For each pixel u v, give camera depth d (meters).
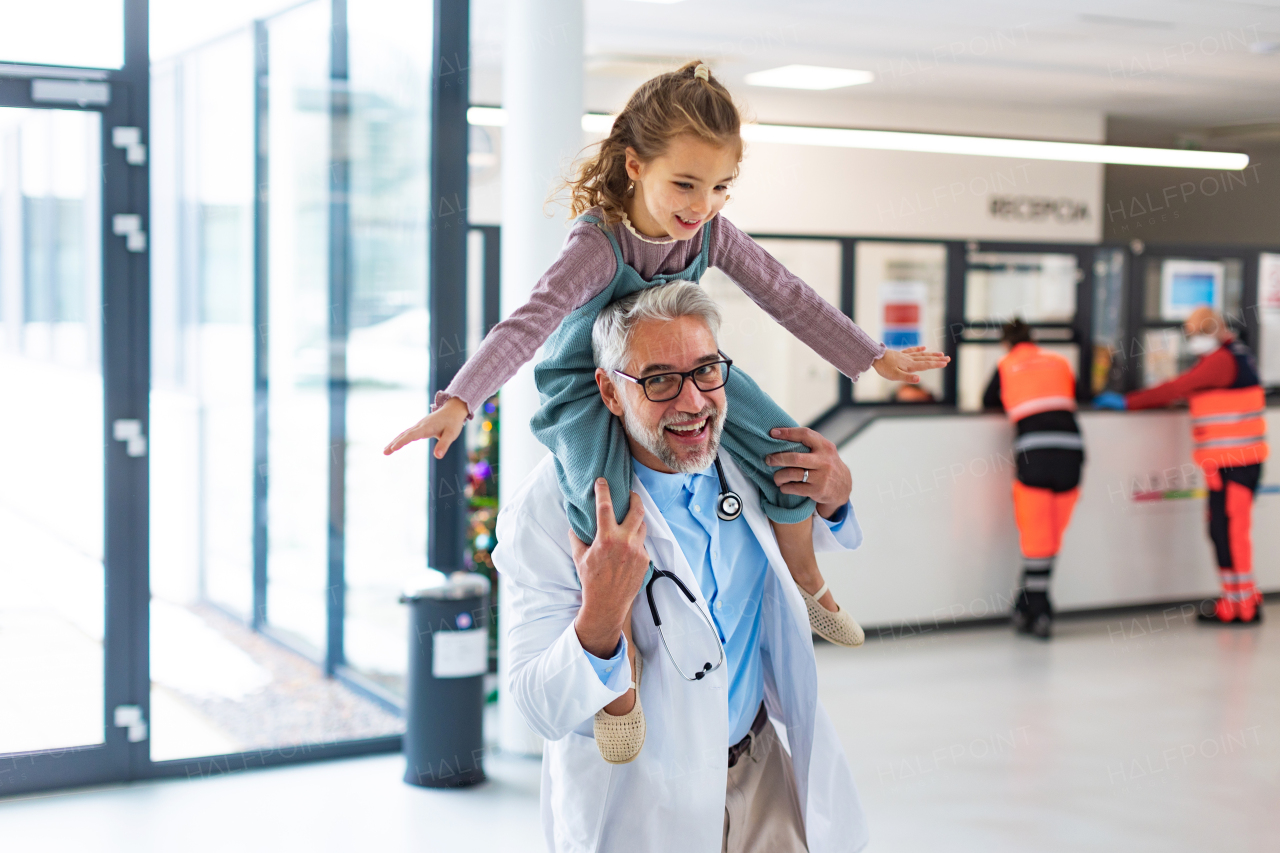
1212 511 6.82
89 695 4.20
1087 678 5.66
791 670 1.83
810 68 6.89
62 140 3.98
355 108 4.50
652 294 1.55
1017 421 6.38
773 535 1.78
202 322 4.40
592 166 1.57
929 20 5.72
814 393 7.32
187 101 4.29
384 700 4.72
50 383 4.06
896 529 6.37
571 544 1.60
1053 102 8.11
